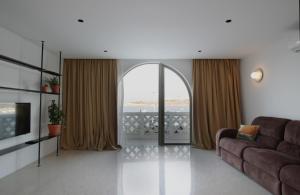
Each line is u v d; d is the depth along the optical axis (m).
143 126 5.81
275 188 2.30
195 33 3.10
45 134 3.95
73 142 4.56
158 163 3.58
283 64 3.39
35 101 3.65
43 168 3.29
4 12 2.40
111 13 2.43
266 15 2.51
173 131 5.52
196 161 3.69
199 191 2.50
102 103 4.61
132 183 2.73
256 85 4.18
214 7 2.30
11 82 3.03
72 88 4.60
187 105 5.35
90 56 4.45
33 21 2.65
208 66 4.76
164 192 2.48
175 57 4.60
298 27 2.90
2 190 2.48
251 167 2.81
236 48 3.90
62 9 2.33
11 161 3.07
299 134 2.68
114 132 4.69
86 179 2.85
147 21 2.66
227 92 4.70
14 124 2.98
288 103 3.29
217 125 4.62
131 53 4.23
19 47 3.20
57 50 3.99
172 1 2.16
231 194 2.41
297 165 2.17
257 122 3.72
